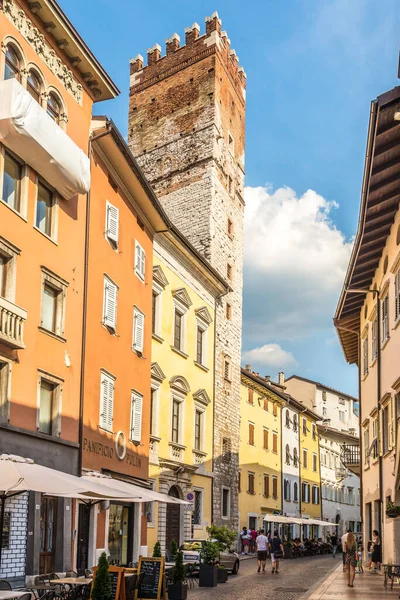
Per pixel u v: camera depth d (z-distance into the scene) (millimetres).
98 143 25062
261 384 57625
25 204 19578
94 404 23922
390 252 24000
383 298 26203
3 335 17453
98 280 24922
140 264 30125
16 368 18625
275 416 62219
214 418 41844
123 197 28359
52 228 21359
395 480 22250
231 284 47688
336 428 90312
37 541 18594
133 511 28156
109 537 25641
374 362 28703
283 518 52219
